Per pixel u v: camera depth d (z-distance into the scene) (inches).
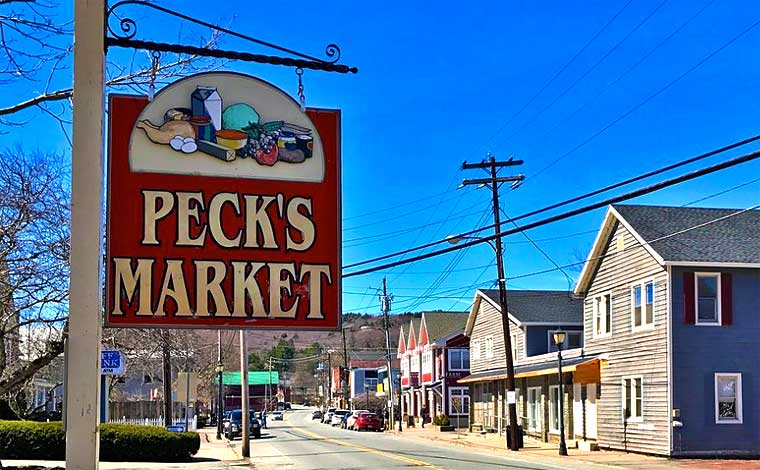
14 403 1154.7
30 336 800.3
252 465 1029.8
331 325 376.8
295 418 4603.8
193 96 378.9
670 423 1102.4
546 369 1398.9
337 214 386.0
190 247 367.2
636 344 1200.8
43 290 631.8
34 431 949.2
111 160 366.0
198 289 365.4
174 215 367.9
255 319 369.4
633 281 1219.2
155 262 362.9
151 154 370.6
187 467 969.5
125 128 369.7
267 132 384.5
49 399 1187.3
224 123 379.9
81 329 304.2
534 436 1611.7
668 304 1121.4
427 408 2699.3
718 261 1133.1
